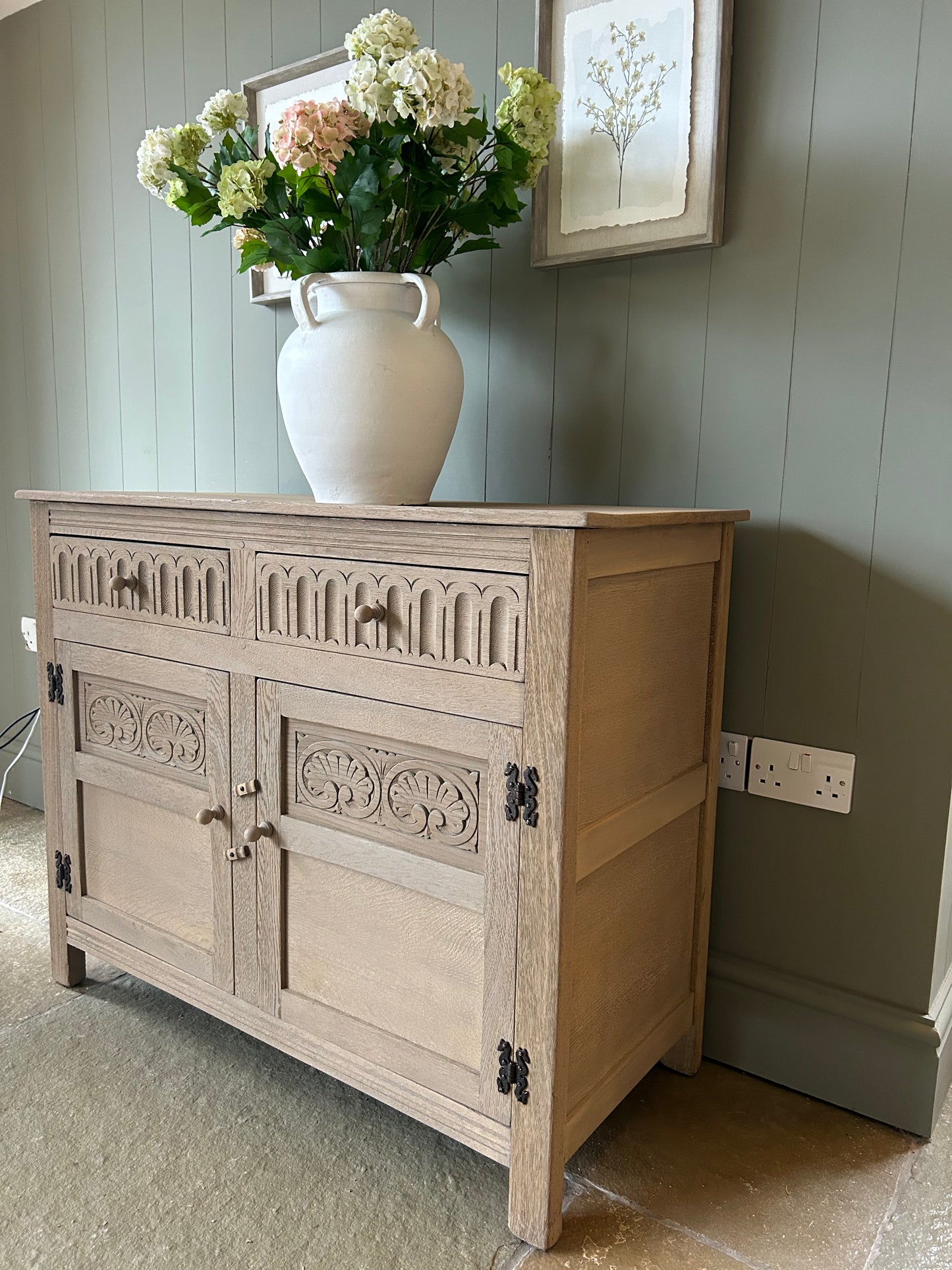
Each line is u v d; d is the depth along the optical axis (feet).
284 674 4.28
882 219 4.28
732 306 4.72
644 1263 3.68
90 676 5.28
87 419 7.97
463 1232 3.83
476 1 5.40
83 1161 4.18
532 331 5.39
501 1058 3.72
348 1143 4.36
